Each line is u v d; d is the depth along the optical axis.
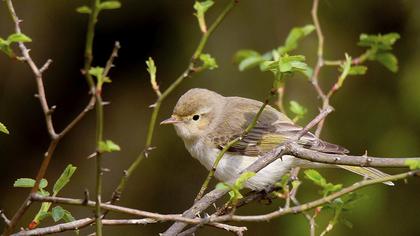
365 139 12.13
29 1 13.02
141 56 13.59
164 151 13.33
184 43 13.13
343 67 7.38
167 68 13.30
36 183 4.62
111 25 13.48
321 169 11.44
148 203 13.11
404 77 11.91
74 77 13.73
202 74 12.68
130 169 4.78
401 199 11.63
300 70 5.15
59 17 13.23
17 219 4.68
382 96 12.31
